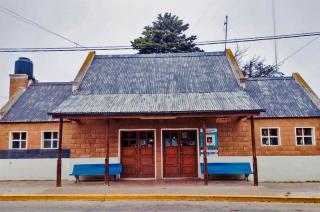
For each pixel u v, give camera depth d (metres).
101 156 15.32
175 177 15.31
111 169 14.73
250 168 14.66
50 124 17.36
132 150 15.62
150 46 31.03
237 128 15.31
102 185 13.30
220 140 15.23
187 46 31.77
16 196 10.96
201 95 14.98
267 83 18.03
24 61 20.81
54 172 16.61
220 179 14.94
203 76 16.94
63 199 10.87
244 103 13.59
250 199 10.47
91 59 18.53
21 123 17.44
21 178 16.59
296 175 15.16
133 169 15.46
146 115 13.08
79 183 14.25
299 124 15.72
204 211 8.89
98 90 15.98
